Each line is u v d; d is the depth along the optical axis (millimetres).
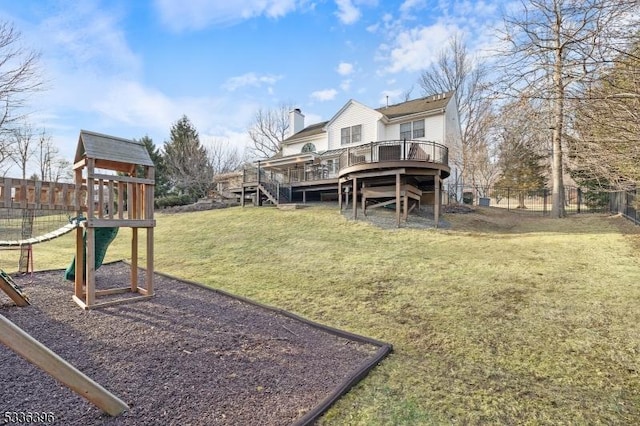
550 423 2322
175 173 28062
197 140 30609
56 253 9961
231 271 6965
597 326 3867
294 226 11812
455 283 5664
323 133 21469
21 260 6906
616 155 4082
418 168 11258
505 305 4613
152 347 3398
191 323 4098
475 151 22297
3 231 13180
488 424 2307
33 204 4539
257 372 2938
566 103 4027
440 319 4262
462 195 20156
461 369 3078
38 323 4023
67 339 3553
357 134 19609
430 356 3336
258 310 4648
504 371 3035
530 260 6949
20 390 2562
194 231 12477
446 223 12188
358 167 11734
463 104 24844
